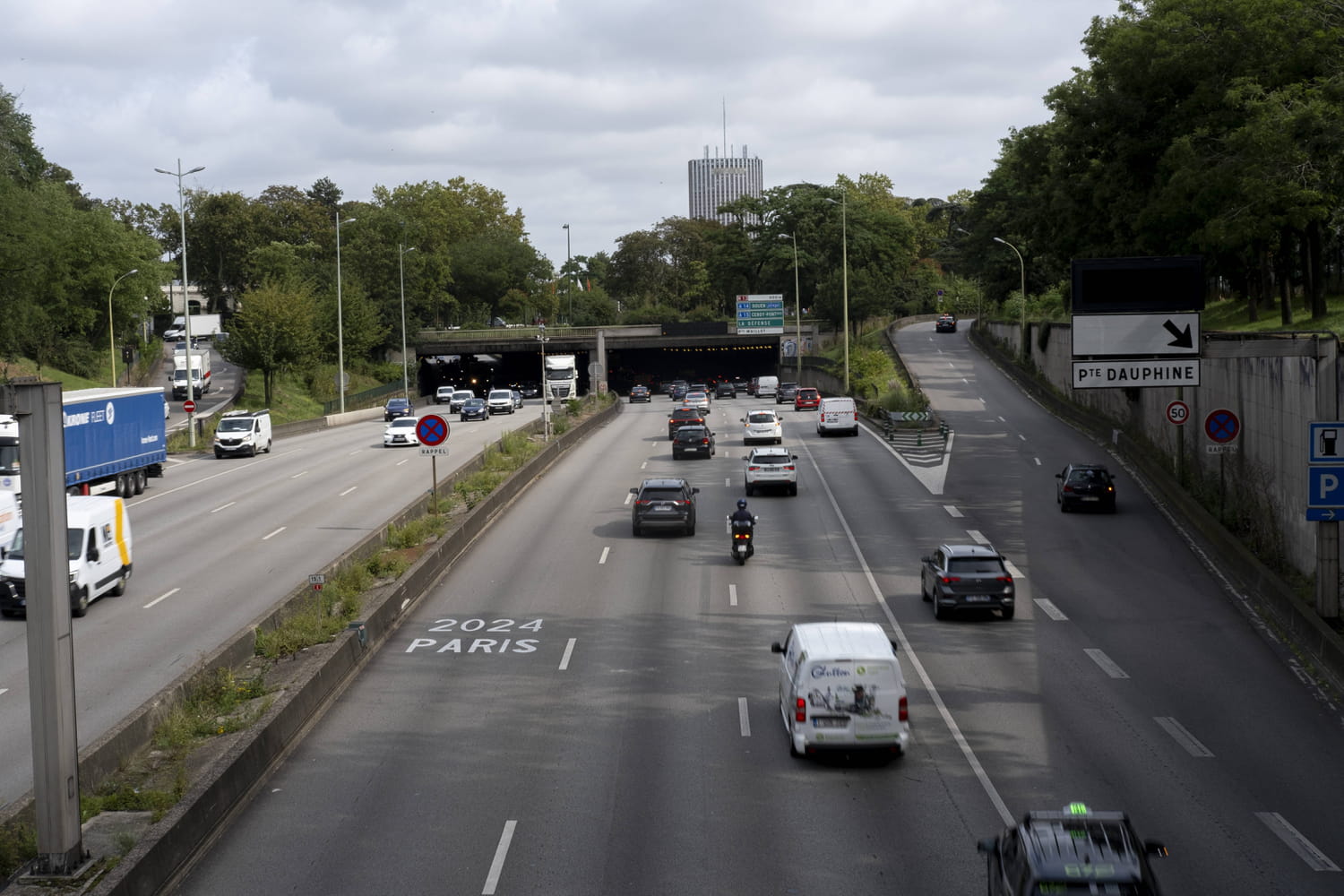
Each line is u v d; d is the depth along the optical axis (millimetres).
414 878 14281
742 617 27922
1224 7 45000
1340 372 26141
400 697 22062
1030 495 45219
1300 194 39500
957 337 122562
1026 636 26203
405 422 69438
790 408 91875
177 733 18000
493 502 42500
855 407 66812
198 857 15008
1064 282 91562
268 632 24406
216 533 39719
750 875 14227
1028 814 12008
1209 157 43969
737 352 152250
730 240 144750
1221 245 48625
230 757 16922
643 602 29531
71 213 96375
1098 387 26344
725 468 55062
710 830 15664
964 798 16734
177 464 62031
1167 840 15242
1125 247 53312
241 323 95188
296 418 94812
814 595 30156
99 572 28938
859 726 17891
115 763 17094
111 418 46375
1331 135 38719
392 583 28766
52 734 13711
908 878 14094
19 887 13336
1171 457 47438
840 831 15586
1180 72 46469
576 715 20875
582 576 32625
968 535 37906
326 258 150375
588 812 16359
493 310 174875
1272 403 32625
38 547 13734
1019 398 79312
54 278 88750
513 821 16062
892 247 137500
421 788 17359
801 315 135875
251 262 135125
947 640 25891
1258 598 29109
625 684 22781
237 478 54812
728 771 17922
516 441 57875
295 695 20125
